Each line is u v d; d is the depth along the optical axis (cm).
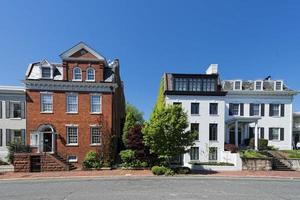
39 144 2825
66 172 2406
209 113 3238
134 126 2822
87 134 2914
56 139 2862
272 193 1545
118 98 3638
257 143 3347
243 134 3628
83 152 2891
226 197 1416
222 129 3219
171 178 2102
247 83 3809
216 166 2609
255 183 1906
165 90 3216
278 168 2700
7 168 2600
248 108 3628
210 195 1462
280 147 3578
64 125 2888
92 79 2953
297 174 2389
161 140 2370
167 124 2381
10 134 2977
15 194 1491
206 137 3200
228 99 3631
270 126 3619
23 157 2489
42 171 2497
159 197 1400
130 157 2588
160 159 2567
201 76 3300
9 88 2989
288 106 3644
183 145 2423
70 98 2927
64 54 2902
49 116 2875
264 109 3638
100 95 2962
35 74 2923
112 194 1475
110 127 2942
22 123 3002
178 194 1480
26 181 1973
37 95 2872
